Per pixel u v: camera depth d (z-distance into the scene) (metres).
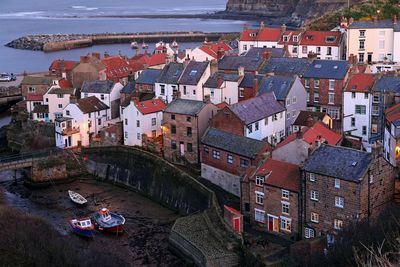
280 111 114.69
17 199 109.75
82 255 79.00
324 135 98.31
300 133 91.50
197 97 127.19
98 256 79.88
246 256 80.06
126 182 114.31
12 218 86.88
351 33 148.25
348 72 123.38
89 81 140.00
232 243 82.62
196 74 128.25
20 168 118.06
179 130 113.44
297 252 77.25
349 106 117.06
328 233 78.81
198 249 82.31
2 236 78.19
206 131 106.75
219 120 108.31
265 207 87.88
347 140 102.38
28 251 75.44
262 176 87.44
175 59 159.88
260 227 89.00
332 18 189.75
